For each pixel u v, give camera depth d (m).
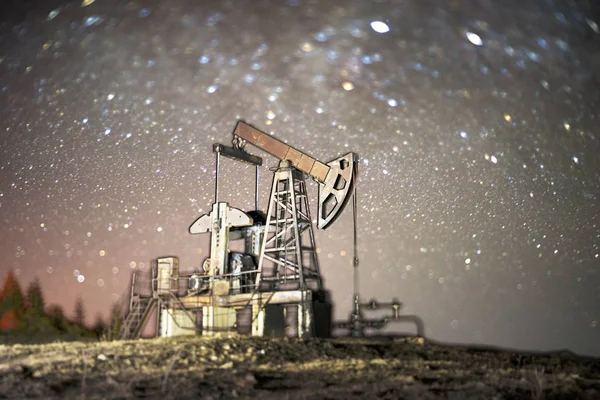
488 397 6.94
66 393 6.77
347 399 6.70
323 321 11.75
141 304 12.76
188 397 6.71
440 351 10.57
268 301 11.64
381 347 10.63
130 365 8.39
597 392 7.60
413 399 6.78
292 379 7.88
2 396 6.61
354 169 12.62
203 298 12.08
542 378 8.21
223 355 9.30
